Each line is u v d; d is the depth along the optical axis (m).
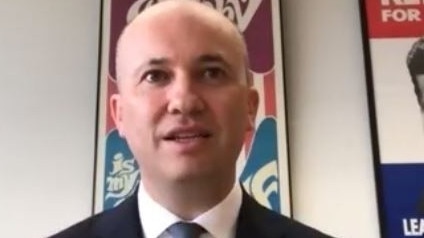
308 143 1.42
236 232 0.77
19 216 1.40
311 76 1.46
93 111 1.47
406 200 1.35
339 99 1.45
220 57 0.74
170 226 0.75
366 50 1.45
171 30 0.74
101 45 1.45
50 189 1.42
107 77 1.43
